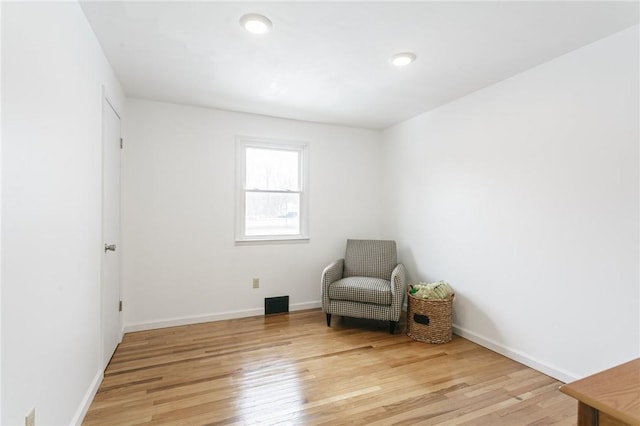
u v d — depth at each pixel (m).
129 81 2.54
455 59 2.16
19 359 1.05
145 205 2.95
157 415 1.71
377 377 2.13
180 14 1.66
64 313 1.42
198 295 3.17
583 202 1.99
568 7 1.59
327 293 3.10
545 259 2.20
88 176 1.75
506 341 2.46
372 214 4.04
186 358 2.39
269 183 3.55
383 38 1.90
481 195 2.68
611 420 0.72
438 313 2.70
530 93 2.29
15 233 1.03
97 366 1.95
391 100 2.96
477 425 1.65
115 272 2.50
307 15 1.67
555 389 2.00
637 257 1.75
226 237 3.28
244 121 3.35
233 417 1.70
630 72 1.77
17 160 1.04
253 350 2.54
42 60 1.20
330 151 3.79
